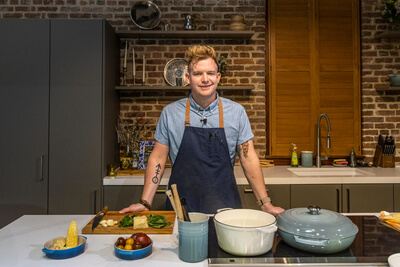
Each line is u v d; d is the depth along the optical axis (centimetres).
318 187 261
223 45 327
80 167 269
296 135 328
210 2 327
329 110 327
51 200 269
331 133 328
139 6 315
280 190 262
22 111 270
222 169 179
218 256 95
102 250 104
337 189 261
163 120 181
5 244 110
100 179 268
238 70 327
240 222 103
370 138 327
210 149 176
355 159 313
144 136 325
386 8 308
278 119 328
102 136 270
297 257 93
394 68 326
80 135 270
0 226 269
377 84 327
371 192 261
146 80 326
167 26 315
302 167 312
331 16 327
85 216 146
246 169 179
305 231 95
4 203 269
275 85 328
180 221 96
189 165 178
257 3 327
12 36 270
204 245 95
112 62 296
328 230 94
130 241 101
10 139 269
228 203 179
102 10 325
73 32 271
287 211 109
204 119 176
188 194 179
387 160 310
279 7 327
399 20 304
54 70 270
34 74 270
